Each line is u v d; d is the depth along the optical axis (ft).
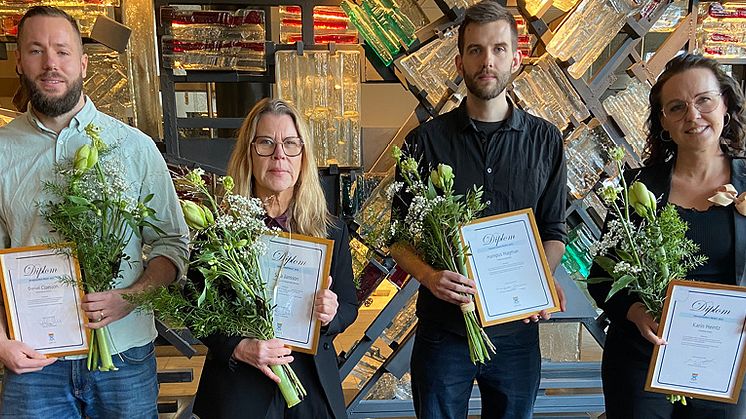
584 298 7.93
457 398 5.58
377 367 8.41
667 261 4.22
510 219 5.03
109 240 4.50
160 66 6.93
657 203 4.58
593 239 7.91
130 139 4.92
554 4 7.64
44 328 4.52
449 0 6.97
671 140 4.74
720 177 4.50
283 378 4.36
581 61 7.38
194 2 6.95
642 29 7.38
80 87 4.65
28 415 4.72
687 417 4.53
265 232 4.40
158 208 5.00
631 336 4.68
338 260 4.84
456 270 4.98
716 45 8.03
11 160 4.67
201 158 7.18
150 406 5.16
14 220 4.65
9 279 4.48
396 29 7.04
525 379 5.56
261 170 4.52
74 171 4.27
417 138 5.60
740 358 4.16
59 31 4.45
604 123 7.63
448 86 7.09
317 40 7.18
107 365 4.63
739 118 4.44
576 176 7.74
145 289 4.54
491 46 5.07
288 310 4.46
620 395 4.72
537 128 5.52
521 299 5.06
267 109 4.59
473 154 5.42
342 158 7.18
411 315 8.28
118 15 7.23
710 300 4.17
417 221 4.88
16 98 5.91
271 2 6.97
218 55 6.95
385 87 14.74
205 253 4.09
